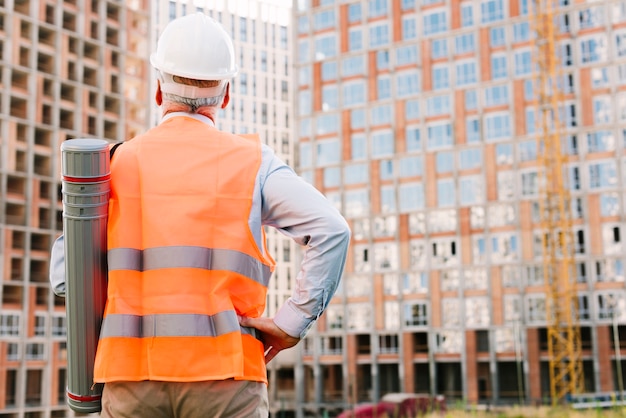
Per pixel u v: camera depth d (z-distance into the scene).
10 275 69.38
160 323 2.40
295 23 87.31
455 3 81.38
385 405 42.88
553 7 77.12
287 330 2.48
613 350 70.75
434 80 81.19
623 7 75.38
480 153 78.25
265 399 2.50
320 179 83.56
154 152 2.56
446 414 36.81
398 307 78.00
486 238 76.38
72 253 2.47
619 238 72.38
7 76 71.69
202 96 2.64
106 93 77.75
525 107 77.44
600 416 31.12
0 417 67.06
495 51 79.12
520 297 74.19
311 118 85.12
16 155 72.75
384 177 81.38
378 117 82.81
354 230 81.31
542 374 74.38
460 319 75.75
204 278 2.45
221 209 2.50
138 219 2.50
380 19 84.12
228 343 2.41
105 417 2.46
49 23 75.62
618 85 74.56
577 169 74.62
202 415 2.40
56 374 70.50
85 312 2.48
